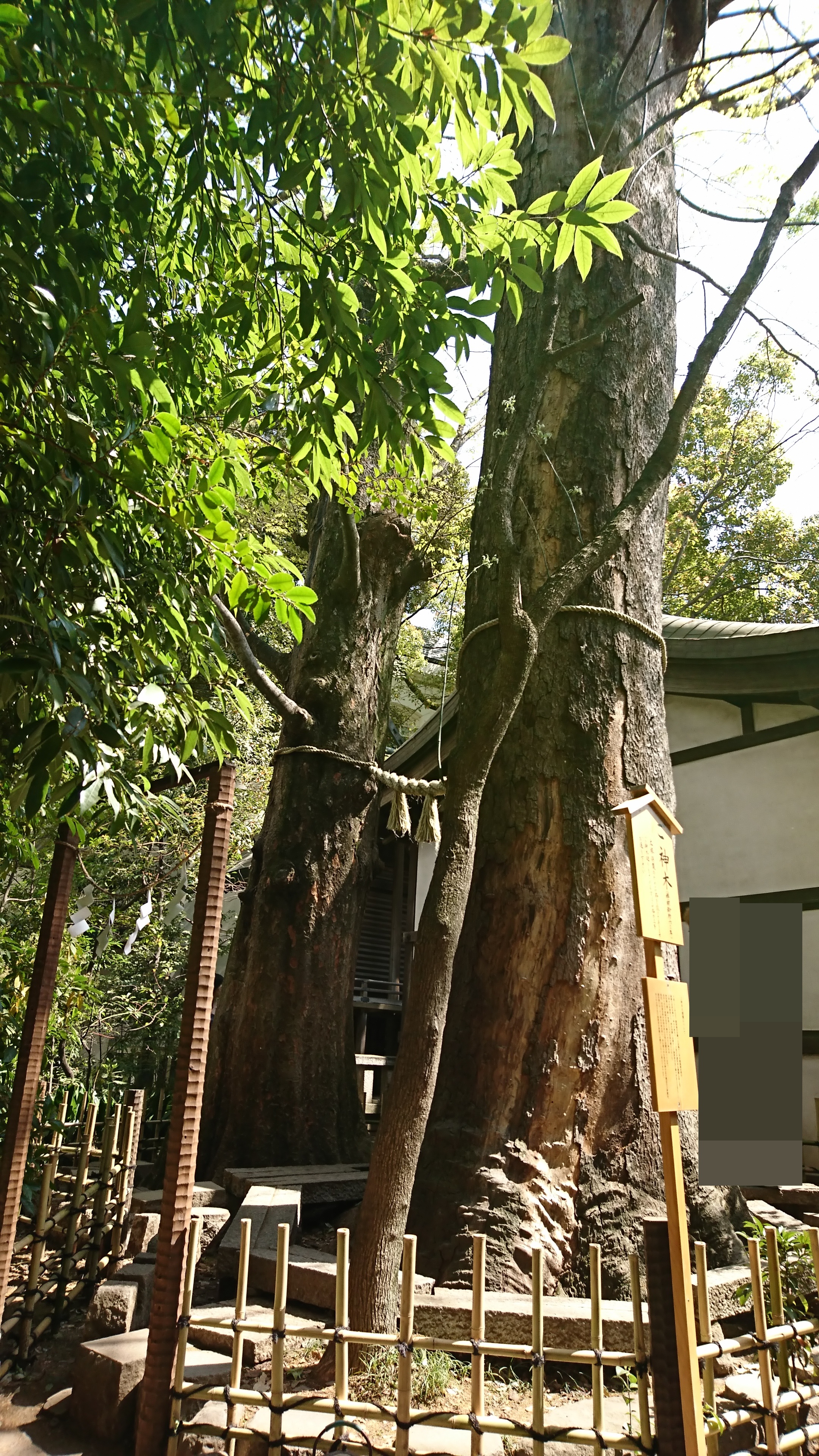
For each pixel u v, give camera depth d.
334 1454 2.63
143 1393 2.70
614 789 4.64
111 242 2.88
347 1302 2.79
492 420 5.60
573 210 2.43
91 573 2.79
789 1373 2.88
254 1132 6.50
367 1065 11.02
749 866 7.54
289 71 2.33
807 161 4.20
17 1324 3.82
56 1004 6.50
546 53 2.04
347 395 2.70
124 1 2.02
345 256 2.69
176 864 9.28
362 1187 5.78
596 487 5.08
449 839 3.75
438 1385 3.11
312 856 7.22
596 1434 2.43
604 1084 4.23
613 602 4.94
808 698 7.26
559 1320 3.45
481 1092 4.29
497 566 4.77
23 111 2.16
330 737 7.53
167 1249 2.78
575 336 5.34
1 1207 3.45
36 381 2.29
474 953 4.61
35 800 2.36
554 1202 3.99
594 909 4.45
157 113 2.66
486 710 3.81
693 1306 2.88
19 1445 3.09
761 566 16.38
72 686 2.38
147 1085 10.72
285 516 10.69
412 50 2.14
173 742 3.38
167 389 2.75
